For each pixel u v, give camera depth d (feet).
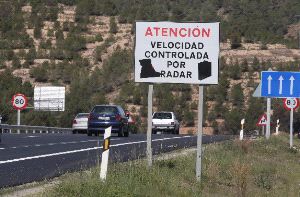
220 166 90.84
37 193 58.59
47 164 90.94
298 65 465.06
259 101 406.62
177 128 276.00
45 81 482.69
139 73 74.54
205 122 412.16
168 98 423.23
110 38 553.64
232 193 75.56
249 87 458.09
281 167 112.16
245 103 435.12
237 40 530.68
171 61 74.08
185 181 74.90
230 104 434.30
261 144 141.90
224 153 107.86
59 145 133.28
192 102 432.66
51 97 354.33
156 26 74.18
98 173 65.57
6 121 364.79
